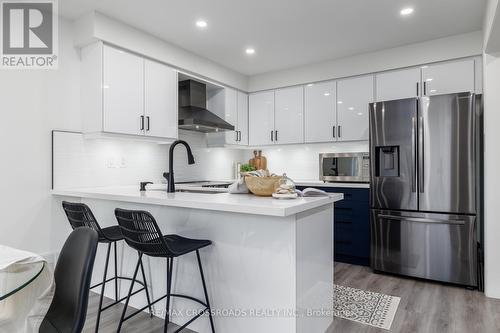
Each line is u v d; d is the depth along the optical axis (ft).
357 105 12.26
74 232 4.26
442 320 7.06
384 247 10.20
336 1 8.32
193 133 13.66
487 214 8.38
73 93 9.43
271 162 15.74
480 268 9.23
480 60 10.07
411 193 9.68
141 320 7.18
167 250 5.40
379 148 10.36
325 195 6.70
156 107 10.51
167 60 10.85
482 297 8.34
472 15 9.04
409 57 11.18
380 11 8.85
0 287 3.17
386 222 10.16
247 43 11.07
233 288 6.11
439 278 9.26
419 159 9.54
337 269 10.83
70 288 3.81
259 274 5.78
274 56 12.36
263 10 8.80
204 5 8.52
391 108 10.03
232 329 6.13
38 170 8.67
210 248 6.42
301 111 13.60
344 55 12.28
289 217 5.43
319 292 6.37
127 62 9.66
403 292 8.70
